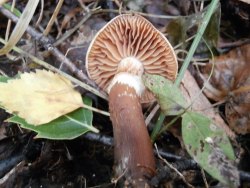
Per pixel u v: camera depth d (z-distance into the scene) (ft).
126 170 0.54
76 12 0.81
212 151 0.53
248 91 0.67
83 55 0.75
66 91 0.63
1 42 0.77
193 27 0.78
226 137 0.54
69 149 0.63
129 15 0.57
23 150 0.63
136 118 0.58
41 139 0.63
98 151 0.63
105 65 0.66
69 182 0.60
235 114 0.67
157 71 0.66
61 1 0.70
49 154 0.62
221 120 0.67
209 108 0.68
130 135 0.56
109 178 0.61
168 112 0.57
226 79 0.71
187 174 0.59
